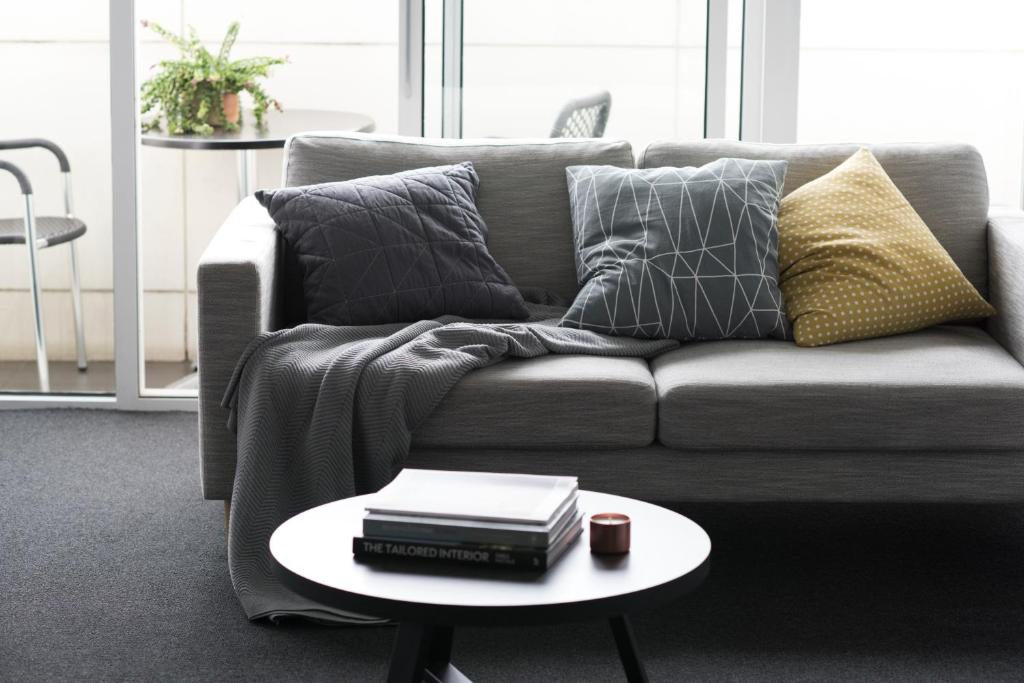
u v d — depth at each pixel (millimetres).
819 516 3189
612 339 2945
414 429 2660
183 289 4273
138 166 4020
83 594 2697
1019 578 2795
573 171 3299
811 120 4125
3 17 3988
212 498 2791
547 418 2656
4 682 2297
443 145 3391
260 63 4199
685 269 2980
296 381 2668
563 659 2412
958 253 3219
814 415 2625
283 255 3148
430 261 3055
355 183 3145
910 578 2797
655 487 2703
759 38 3957
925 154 3309
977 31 4066
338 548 1879
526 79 3988
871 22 4062
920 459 2676
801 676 2336
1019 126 4109
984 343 2959
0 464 3555
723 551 2965
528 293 3252
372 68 4250
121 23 3918
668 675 2340
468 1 3955
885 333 2979
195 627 2539
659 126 4000
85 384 4152
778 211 3135
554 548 1815
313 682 2307
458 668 2371
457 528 1805
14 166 4047
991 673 2346
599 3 3943
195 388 4254
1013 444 2633
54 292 4105
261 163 4301
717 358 2809
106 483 3414
